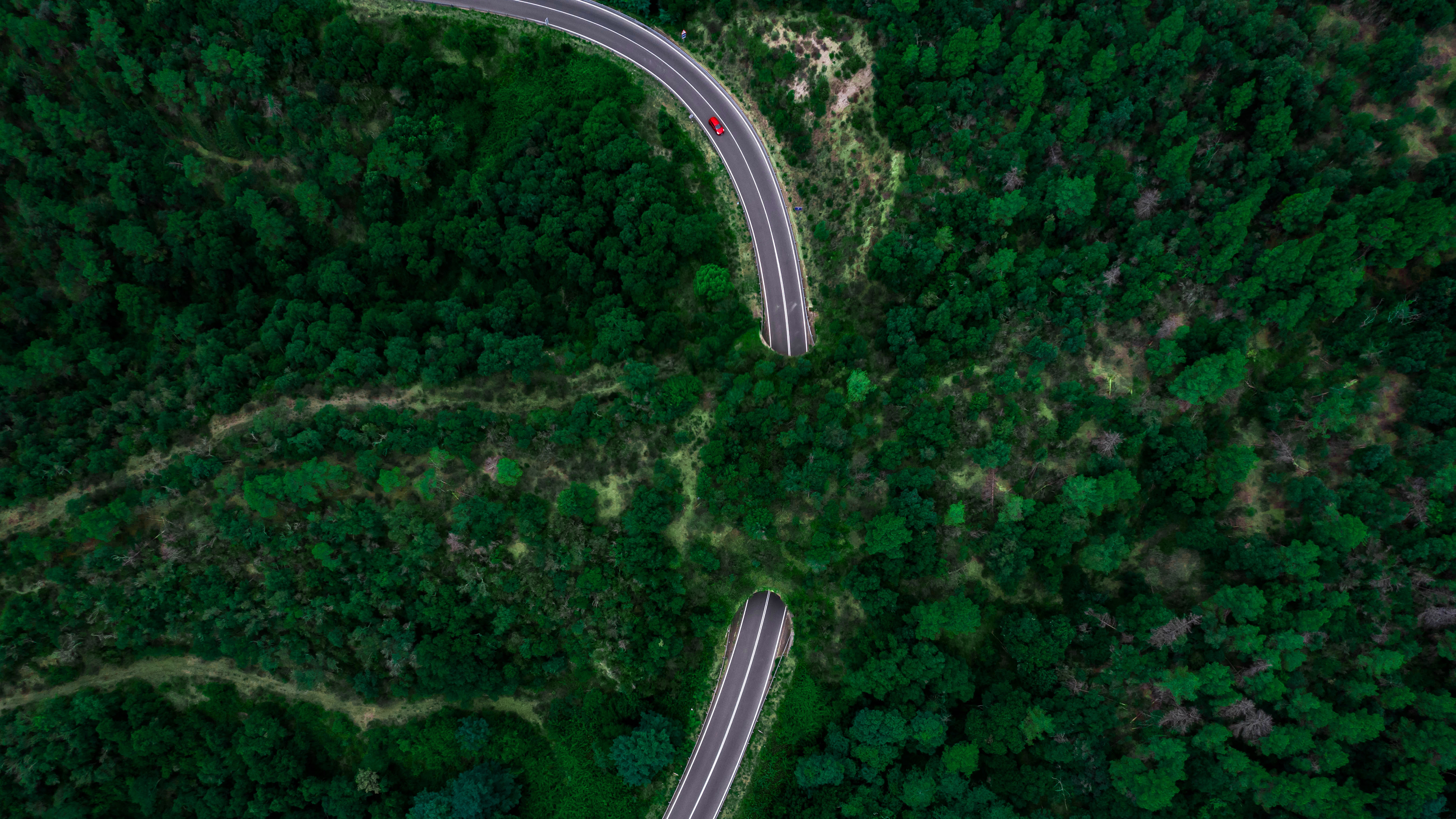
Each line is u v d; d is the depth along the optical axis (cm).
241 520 8706
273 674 9225
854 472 9050
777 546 9481
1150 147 8769
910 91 8906
